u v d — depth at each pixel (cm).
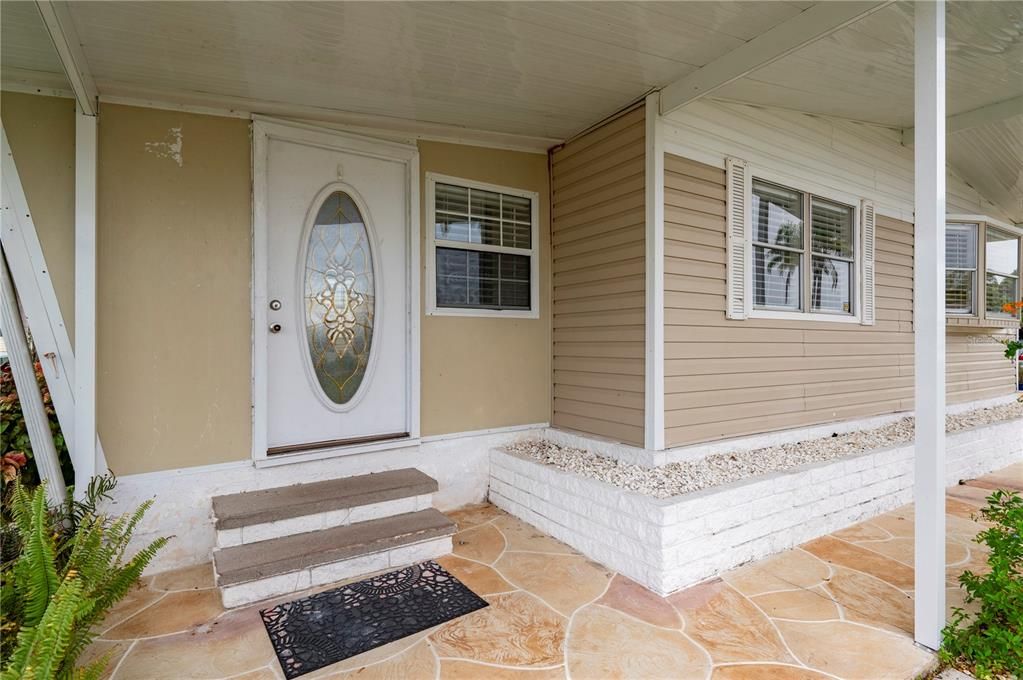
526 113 374
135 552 299
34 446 287
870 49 314
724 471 344
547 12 247
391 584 286
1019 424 582
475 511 402
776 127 433
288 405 347
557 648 229
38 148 286
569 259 436
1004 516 259
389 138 382
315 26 246
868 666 216
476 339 418
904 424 528
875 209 522
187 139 316
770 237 438
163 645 232
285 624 248
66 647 173
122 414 299
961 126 458
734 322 404
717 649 227
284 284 346
